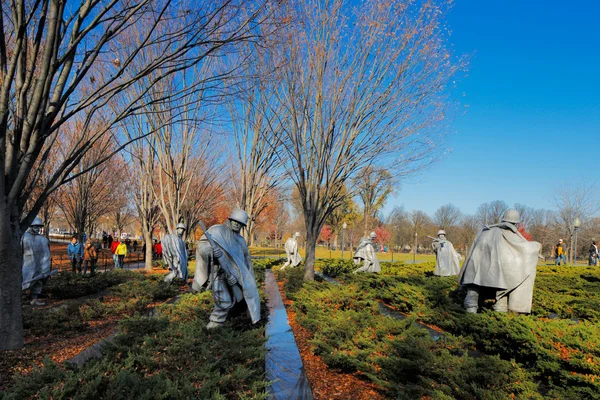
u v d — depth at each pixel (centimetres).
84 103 634
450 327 689
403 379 446
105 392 335
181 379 368
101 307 861
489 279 645
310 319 665
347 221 5356
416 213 7169
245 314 658
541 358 457
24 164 590
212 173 2755
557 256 2744
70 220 2914
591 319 750
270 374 425
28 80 585
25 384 342
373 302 785
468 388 399
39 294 1061
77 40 588
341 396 438
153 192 1920
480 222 7006
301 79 1116
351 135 1156
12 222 594
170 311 745
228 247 577
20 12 526
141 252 3947
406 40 1059
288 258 2022
